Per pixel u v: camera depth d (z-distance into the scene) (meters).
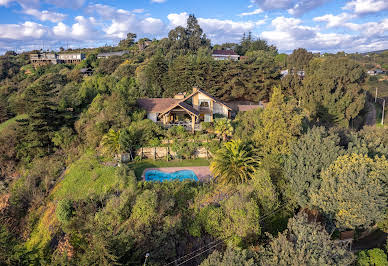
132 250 17.11
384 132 31.12
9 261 17.78
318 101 44.75
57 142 39.72
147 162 32.72
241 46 116.56
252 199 20.11
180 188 24.42
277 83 56.88
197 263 17.38
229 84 55.25
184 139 35.41
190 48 93.56
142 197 20.69
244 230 18.62
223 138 35.19
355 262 17.41
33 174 33.31
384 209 18.81
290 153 25.39
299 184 21.97
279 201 22.06
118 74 73.44
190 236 19.67
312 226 14.84
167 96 56.16
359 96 43.50
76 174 29.72
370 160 20.25
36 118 40.28
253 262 13.20
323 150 23.16
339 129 29.91
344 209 18.48
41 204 28.12
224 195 23.09
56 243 21.50
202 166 31.44
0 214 26.73
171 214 21.59
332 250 13.50
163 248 17.67
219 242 18.67
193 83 55.09
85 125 40.81
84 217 21.45
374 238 22.09
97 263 15.16
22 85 84.12
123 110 37.84
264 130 27.69
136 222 19.58
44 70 100.62
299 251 13.14
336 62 46.56
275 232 20.72
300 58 69.12
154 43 126.38
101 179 27.78
